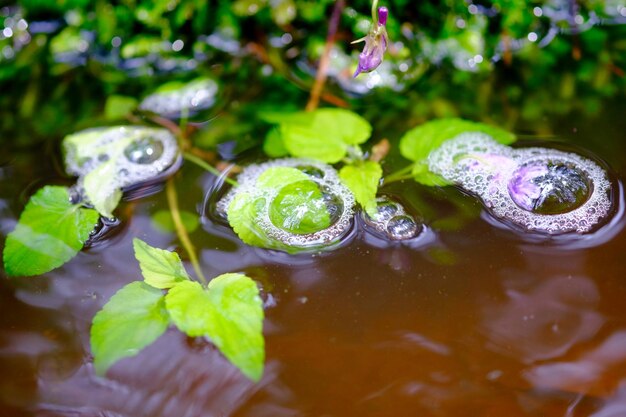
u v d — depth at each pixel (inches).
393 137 8.8
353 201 8.3
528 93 9.2
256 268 7.9
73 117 9.2
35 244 8.0
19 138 9.0
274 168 8.3
